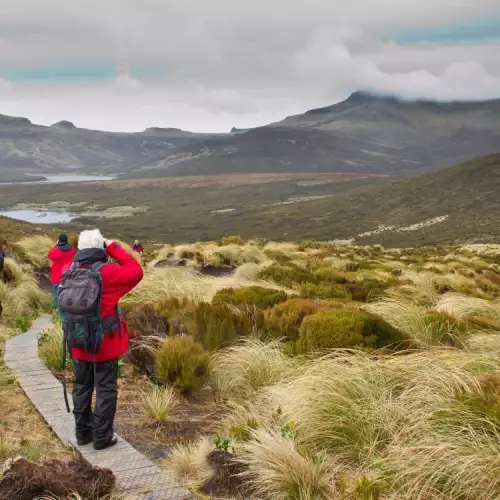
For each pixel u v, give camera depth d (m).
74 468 3.84
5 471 3.59
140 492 3.89
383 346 7.43
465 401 4.58
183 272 15.29
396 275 19.50
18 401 5.95
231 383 6.69
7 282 14.82
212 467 4.38
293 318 8.36
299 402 5.19
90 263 4.61
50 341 8.01
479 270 22.42
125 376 7.45
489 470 3.70
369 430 4.76
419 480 3.81
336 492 3.97
